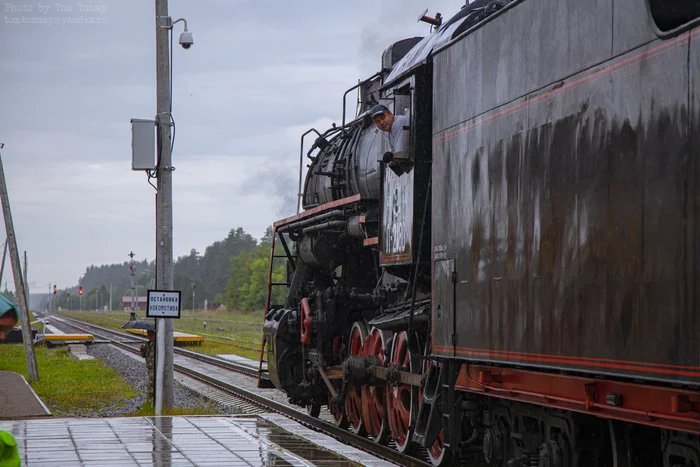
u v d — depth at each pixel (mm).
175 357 34469
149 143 14789
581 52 6891
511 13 8164
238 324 77750
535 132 7586
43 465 8828
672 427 5699
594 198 6574
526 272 7621
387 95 11977
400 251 11055
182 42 14867
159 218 14844
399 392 11531
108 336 57156
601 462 7480
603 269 6398
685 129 5566
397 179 11312
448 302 9344
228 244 196125
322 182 15844
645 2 6043
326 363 14656
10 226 24109
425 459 11406
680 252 5547
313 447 10203
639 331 5926
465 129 9141
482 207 8625
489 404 9141
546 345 7211
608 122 6441
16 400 18188
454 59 9508
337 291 14945
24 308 24094
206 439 10727
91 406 18469
